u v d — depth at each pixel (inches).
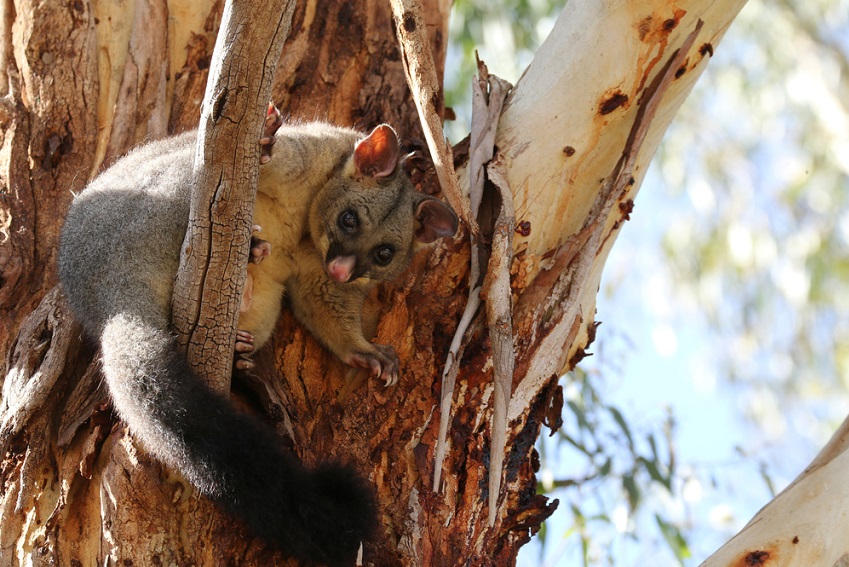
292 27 418.6
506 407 301.6
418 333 323.3
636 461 466.3
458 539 300.7
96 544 287.6
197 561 282.0
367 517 280.7
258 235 367.9
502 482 314.3
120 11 393.7
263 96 262.2
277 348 350.3
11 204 355.9
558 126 341.7
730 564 297.0
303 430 311.3
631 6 340.2
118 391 285.1
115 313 305.4
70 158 370.9
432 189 409.1
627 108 343.0
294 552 278.2
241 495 274.4
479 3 649.6
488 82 357.7
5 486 300.4
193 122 388.2
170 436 275.7
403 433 310.3
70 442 300.5
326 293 368.2
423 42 314.0
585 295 347.6
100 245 322.3
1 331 333.1
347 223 382.9
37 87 376.2
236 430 278.1
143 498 279.9
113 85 386.3
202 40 404.2
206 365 294.7
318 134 390.9
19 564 290.4
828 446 319.3
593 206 340.2
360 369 331.9
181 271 288.0
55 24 383.2
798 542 296.5
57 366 309.7
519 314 322.7
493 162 336.8
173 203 319.3
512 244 320.5
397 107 419.8
